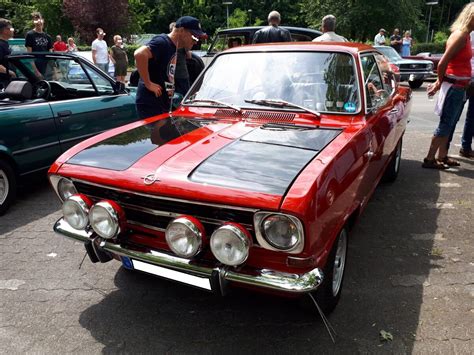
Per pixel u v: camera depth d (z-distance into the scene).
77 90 5.68
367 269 3.47
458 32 5.25
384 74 4.39
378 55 4.36
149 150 2.83
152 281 3.38
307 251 2.26
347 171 2.70
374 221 4.35
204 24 54.59
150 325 2.86
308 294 2.56
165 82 4.81
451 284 3.26
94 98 5.62
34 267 3.59
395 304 3.02
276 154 2.64
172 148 2.82
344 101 3.36
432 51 30.97
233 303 3.08
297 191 2.23
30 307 3.06
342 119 3.27
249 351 2.60
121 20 30.92
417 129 8.57
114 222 2.61
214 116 3.54
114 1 30.28
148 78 4.64
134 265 2.72
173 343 2.69
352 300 3.07
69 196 2.89
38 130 4.89
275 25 6.83
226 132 3.07
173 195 2.39
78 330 2.82
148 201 2.55
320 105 3.37
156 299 3.15
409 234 4.08
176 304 3.08
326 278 2.66
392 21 28.09
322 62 3.60
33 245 3.98
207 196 2.31
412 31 34.75
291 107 3.39
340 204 2.62
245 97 3.60
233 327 2.82
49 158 5.08
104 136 3.22
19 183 4.91
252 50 3.88
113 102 5.83
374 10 27.67
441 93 5.63
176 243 2.41
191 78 7.08
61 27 32.94
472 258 3.64
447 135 5.84
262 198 2.21
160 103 4.86
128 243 2.68
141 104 4.87
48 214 4.68
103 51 13.65
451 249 3.79
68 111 5.23
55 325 2.87
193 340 2.71
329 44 3.77
